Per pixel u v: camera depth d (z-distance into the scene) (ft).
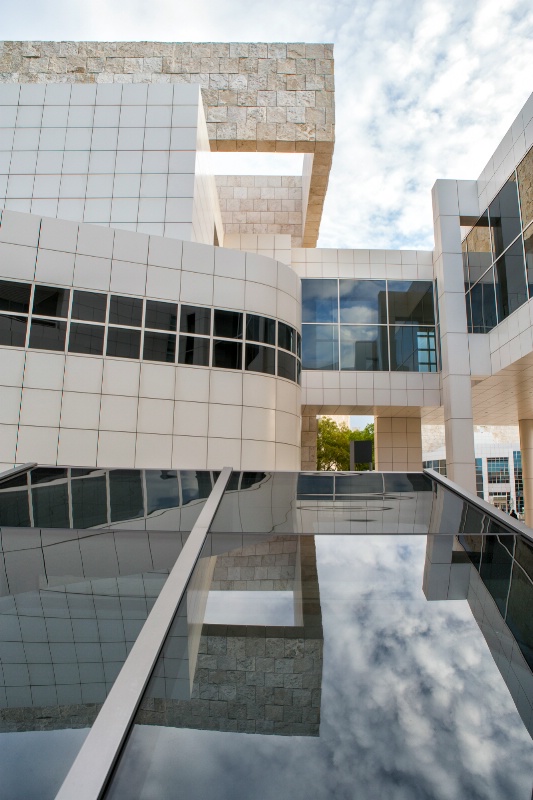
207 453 49.01
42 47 83.76
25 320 43.93
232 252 52.85
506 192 64.44
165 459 47.26
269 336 54.19
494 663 8.27
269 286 54.75
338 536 15.75
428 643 8.75
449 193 75.05
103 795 5.44
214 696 7.16
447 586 11.52
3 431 42.55
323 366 84.23
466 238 77.20
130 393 46.68
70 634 9.31
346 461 176.96
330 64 86.28
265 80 85.25
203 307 50.72
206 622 9.51
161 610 9.75
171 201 61.05
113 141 62.39
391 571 12.57
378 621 9.66
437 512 19.08
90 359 45.62
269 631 9.14
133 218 60.85
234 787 5.53
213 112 83.92
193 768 5.82
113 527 16.72
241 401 51.19
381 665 8.05
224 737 6.29
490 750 6.24
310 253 87.30
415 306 85.92
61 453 43.88
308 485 24.86
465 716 6.84
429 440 229.45
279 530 16.39
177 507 19.62
